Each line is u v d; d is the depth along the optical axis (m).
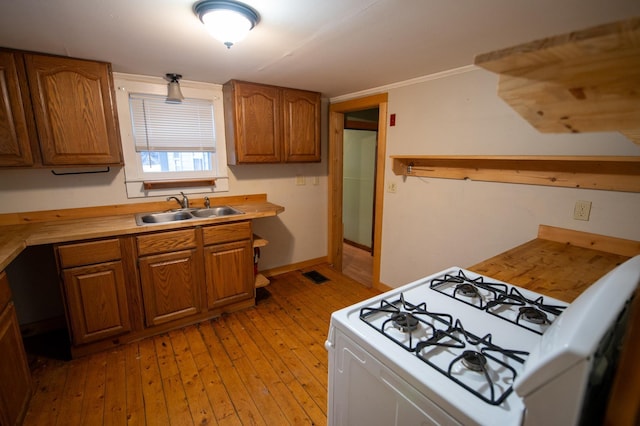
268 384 1.89
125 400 1.75
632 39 0.35
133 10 1.35
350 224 5.16
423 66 2.23
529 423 0.55
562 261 1.58
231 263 2.61
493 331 0.95
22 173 2.20
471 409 0.64
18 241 1.75
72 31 1.58
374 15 1.41
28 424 1.59
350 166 5.00
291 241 3.67
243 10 1.33
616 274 0.68
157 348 2.22
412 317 0.99
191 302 2.46
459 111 2.32
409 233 2.86
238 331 2.45
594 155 1.66
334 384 1.04
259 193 3.31
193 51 1.91
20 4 1.29
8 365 1.49
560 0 1.26
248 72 2.41
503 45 1.80
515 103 0.52
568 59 0.42
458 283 1.31
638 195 1.58
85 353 2.12
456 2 1.28
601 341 0.49
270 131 2.91
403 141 2.78
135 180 2.60
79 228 2.08
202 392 1.82
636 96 0.42
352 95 3.25
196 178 2.89
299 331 2.46
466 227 2.40
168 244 2.28
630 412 0.47
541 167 1.92
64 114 2.03
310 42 1.75
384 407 0.84
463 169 2.36
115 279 2.11
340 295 3.10
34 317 2.37
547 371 0.51
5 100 1.84
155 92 2.56
